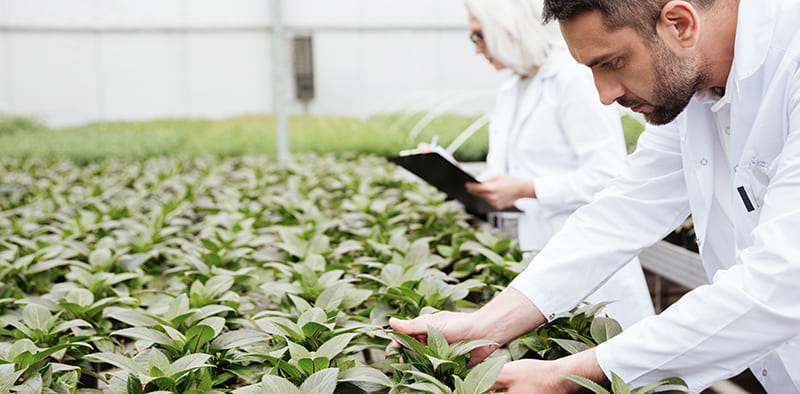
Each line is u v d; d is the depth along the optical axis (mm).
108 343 1816
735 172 1503
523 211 2994
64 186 5117
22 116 15320
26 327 1781
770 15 1315
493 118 3273
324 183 4758
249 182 4922
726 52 1370
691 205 1743
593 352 1370
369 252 2709
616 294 2502
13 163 7312
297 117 14812
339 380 1401
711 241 1804
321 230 2936
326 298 1880
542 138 2854
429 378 1338
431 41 16312
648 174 1816
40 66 15805
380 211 3342
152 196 4336
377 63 16562
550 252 1781
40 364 1443
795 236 1171
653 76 1339
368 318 1988
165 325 1717
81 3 15688
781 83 1287
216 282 2070
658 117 1442
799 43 1259
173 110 16625
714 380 1290
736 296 1221
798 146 1201
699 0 1309
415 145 9961
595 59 1345
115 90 16250
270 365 1623
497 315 1652
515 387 1370
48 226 3365
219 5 16172
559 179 2703
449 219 3316
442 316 1618
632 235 1800
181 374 1425
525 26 2695
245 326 1965
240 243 2699
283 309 2002
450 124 10969
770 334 1210
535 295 1686
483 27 2730
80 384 1784
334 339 1538
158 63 16359
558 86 2721
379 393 1484
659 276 4473
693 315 1266
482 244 2635
